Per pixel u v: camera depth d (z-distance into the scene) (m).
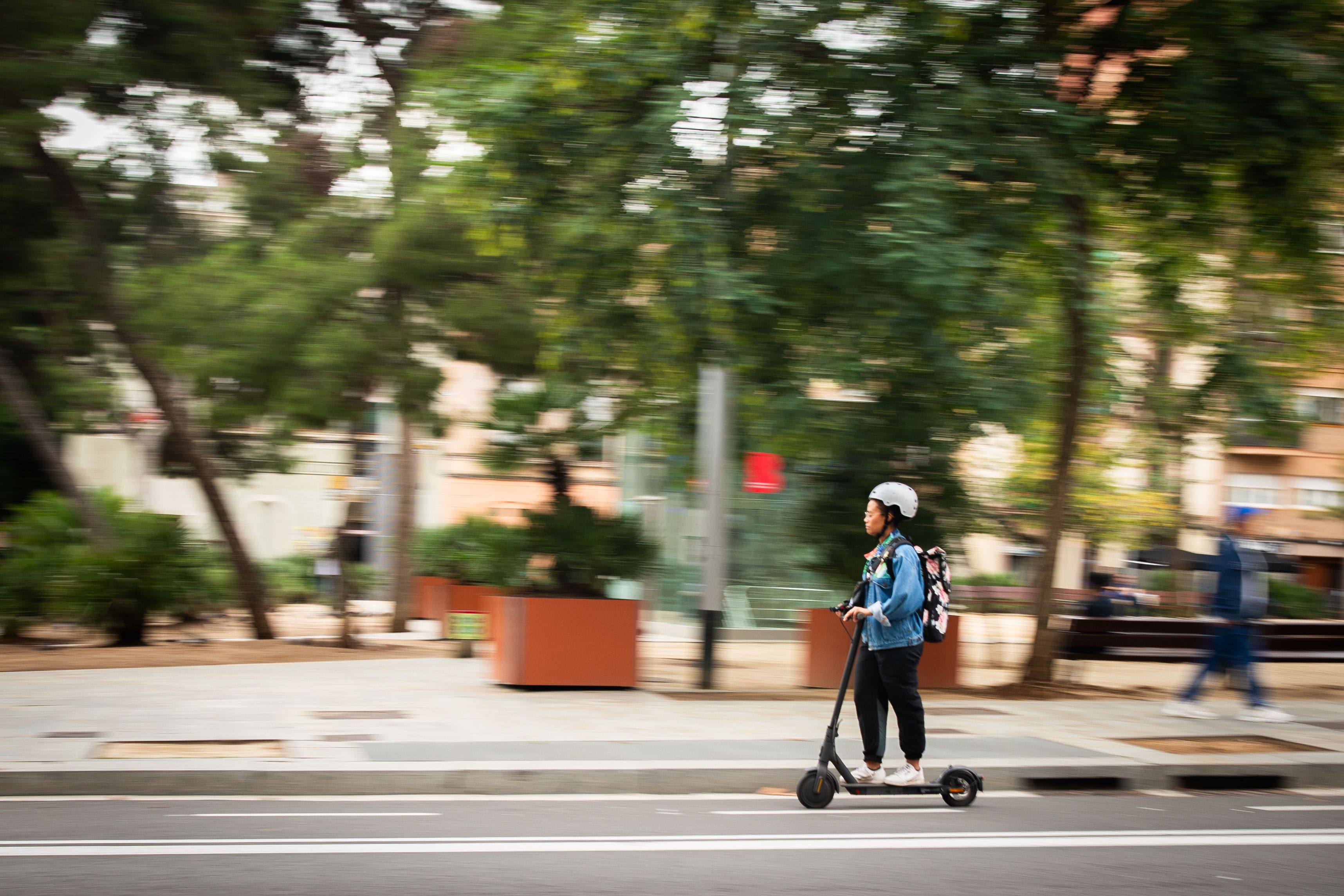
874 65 11.47
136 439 22.19
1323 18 12.17
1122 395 15.45
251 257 17.25
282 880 5.41
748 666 16.61
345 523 20.39
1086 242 12.90
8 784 7.51
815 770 7.59
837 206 11.23
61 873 5.46
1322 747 10.21
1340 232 13.76
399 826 6.74
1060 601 25.20
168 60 16.98
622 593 20.97
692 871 5.77
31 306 18.56
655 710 11.48
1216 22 11.97
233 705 11.05
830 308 11.62
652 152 11.51
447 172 15.91
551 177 11.82
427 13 18.41
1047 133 11.53
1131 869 6.03
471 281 16.81
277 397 16.44
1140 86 12.59
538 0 13.11
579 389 14.86
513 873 5.64
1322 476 40.88
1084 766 8.94
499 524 19.25
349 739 9.26
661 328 12.21
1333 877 6.00
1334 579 42.62
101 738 8.98
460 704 11.56
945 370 11.74
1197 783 9.11
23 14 15.64
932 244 10.62
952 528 13.55
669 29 11.62
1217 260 14.53
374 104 18.09
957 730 10.56
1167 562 29.27
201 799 7.53
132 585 17.36
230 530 18.97
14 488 26.45
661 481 17.30
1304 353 15.27
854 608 7.80
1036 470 16.72
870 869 5.89
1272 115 12.16
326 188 18.02
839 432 13.02
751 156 11.49
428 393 16.66
